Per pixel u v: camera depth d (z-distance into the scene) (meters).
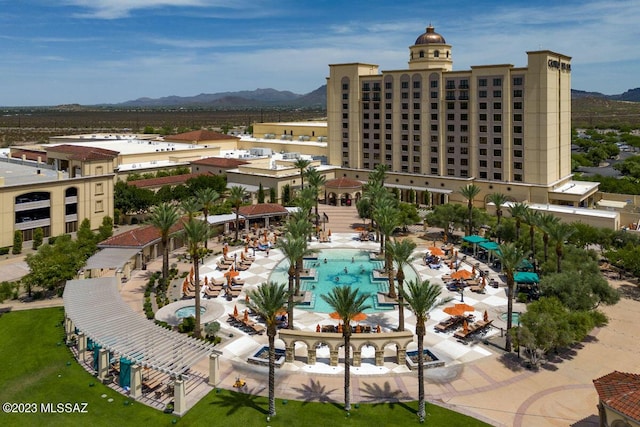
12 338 62.44
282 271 89.94
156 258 96.50
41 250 80.00
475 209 106.56
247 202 138.25
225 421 46.34
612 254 83.50
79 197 108.69
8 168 121.38
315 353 57.53
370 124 147.50
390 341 56.91
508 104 121.19
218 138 190.88
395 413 47.91
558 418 46.97
